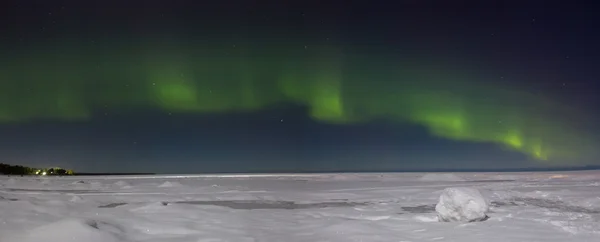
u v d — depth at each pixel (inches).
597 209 397.7
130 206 401.1
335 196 546.9
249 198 524.4
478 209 314.3
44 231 239.3
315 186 770.2
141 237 259.1
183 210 360.2
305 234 277.6
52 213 340.8
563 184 755.4
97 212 353.1
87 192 627.8
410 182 896.3
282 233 280.8
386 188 693.9
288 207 433.4
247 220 333.4
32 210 350.3
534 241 250.1
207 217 339.3
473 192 321.7
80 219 257.4
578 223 306.8
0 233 250.5
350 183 871.7
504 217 335.3
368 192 605.0
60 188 722.2
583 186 690.8
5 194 553.0
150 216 330.3
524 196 510.0
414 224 312.0
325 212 389.1
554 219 328.5
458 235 268.2
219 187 733.9
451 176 1047.6
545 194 526.0
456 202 316.5
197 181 998.4
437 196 534.0
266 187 738.8
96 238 235.9
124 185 802.2
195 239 256.7
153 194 583.5
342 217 355.6
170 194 582.9
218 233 276.4
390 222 322.7
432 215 346.6
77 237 231.9
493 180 933.2
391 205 444.8
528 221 316.8
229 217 344.8
